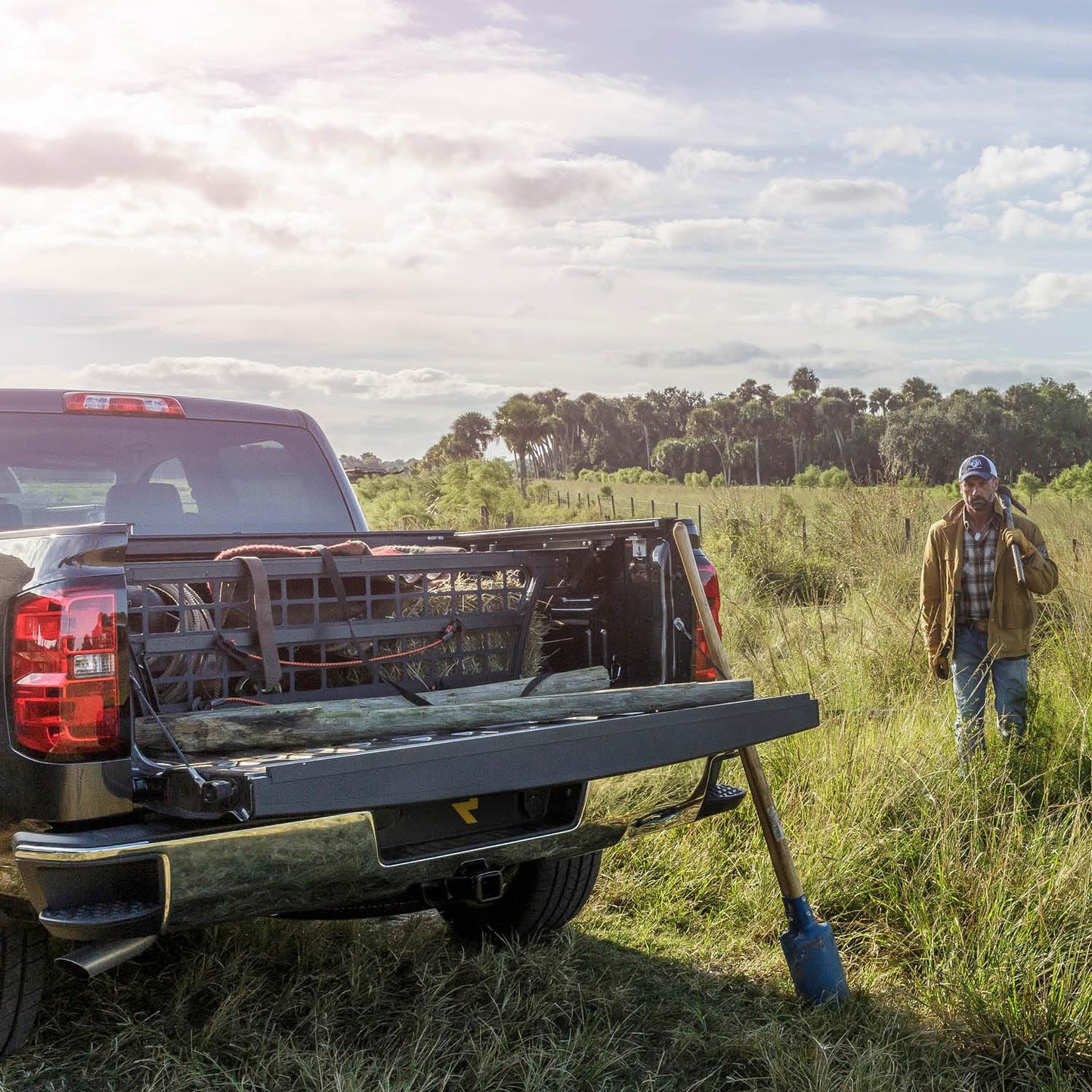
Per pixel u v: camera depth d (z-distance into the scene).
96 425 4.18
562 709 2.99
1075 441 132.50
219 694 2.98
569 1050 3.03
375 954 3.58
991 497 5.35
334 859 2.48
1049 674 6.30
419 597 3.37
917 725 5.56
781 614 8.14
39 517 3.99
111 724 2.44
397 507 19.72
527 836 2.93
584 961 3.71
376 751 2.43
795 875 3.50
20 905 2.55
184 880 2.33
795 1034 3.20
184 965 3.40
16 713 2.44
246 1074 2.86
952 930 3.65
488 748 2.59
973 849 4.07
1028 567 5.28
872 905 4.11
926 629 5.64
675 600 3.48
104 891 2.36
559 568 3.65
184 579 2.82
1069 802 4.48
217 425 4.49
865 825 4.44
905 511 11.93
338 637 3.11
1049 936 3.57
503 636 3.50
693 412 192.25
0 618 2.50
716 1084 2.97
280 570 2.99
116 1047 2.93
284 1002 3.24
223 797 2.30
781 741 5.28
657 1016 3.34
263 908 2.46
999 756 4.98
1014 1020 3.18
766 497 15.28
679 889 4.28
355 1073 2.77
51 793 2.40
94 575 2.46
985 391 145.88
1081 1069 3.05
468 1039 3.10
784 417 186.38
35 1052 2.95
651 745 2.91
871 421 180.38
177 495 4.34
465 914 3.97
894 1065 2.96
